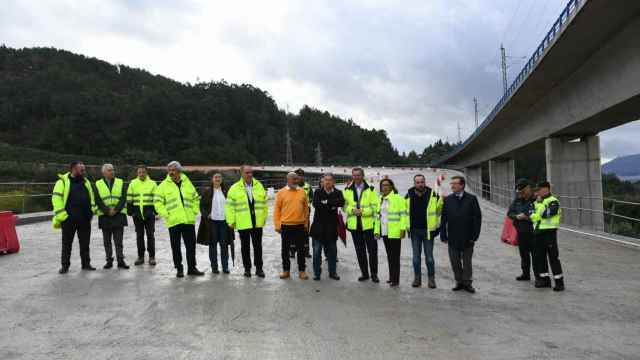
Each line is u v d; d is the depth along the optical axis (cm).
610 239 1479
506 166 5919
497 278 930
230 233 962
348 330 584
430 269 841
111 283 844
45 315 643
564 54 2122
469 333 577
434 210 843
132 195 1016
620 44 1838
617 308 703
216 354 500
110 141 12494
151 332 572
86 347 520
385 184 862
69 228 941
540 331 588
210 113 17112
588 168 2895
